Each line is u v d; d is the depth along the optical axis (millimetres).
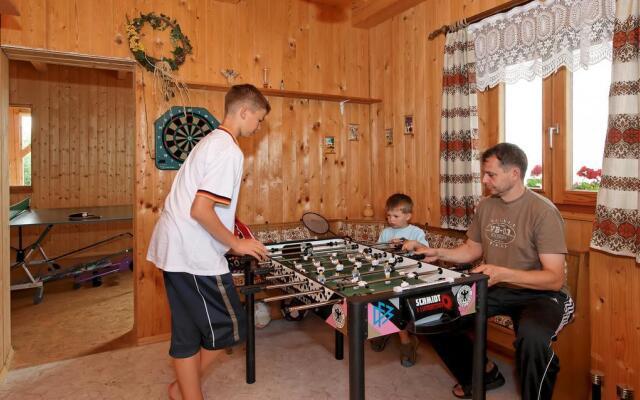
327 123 3793
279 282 2250
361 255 2391
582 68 2215
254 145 3512
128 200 5797
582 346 2152
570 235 2375
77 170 5539
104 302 4004
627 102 1959
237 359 2701
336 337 2689
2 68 2578
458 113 2930
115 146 5707
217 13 3309
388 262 2135
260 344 2936
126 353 2844
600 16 2133
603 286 2170
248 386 2361
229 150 1810
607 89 2270
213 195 1738
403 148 3602
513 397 2217
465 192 2930
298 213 3701
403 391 2293
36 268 5270
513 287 2180
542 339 1747
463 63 2920
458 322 1861
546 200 2092
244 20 3414
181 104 3162
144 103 3043
